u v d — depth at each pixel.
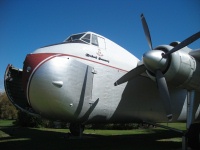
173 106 10.58
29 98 7.84
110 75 9.06
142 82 10.09
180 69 7.68
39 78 7.49
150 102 10.43
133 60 10.38
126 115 9.73
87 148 8.27
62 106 7.76
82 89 8.17
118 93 9.29
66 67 7.83
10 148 8.08
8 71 9.47
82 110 8.22
